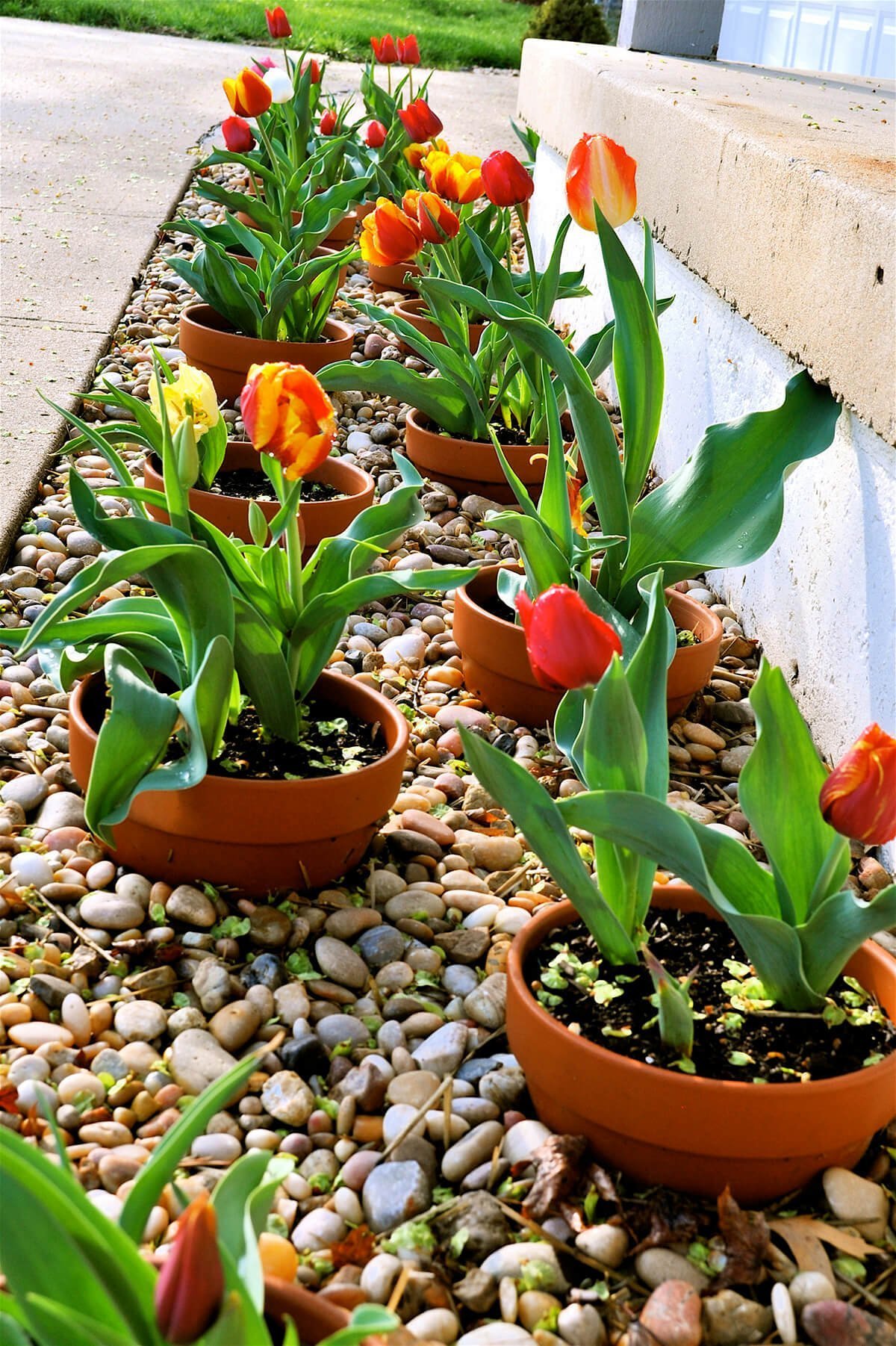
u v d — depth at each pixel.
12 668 2.13
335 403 3.52
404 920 1.62
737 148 2.46
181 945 1.54
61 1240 0.76
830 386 2.01
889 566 1.89
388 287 4.46
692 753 2.13
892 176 2.09
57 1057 1.36
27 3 10.89
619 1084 1.18
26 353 3.34
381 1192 1.22
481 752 1.22
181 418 1.63
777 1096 1.15
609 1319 1.12
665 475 3.12
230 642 1.52
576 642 1.14
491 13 16.08
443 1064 1.39
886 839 1.11
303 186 4.21
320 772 1.66
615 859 1.32
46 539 2.55
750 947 1.27
